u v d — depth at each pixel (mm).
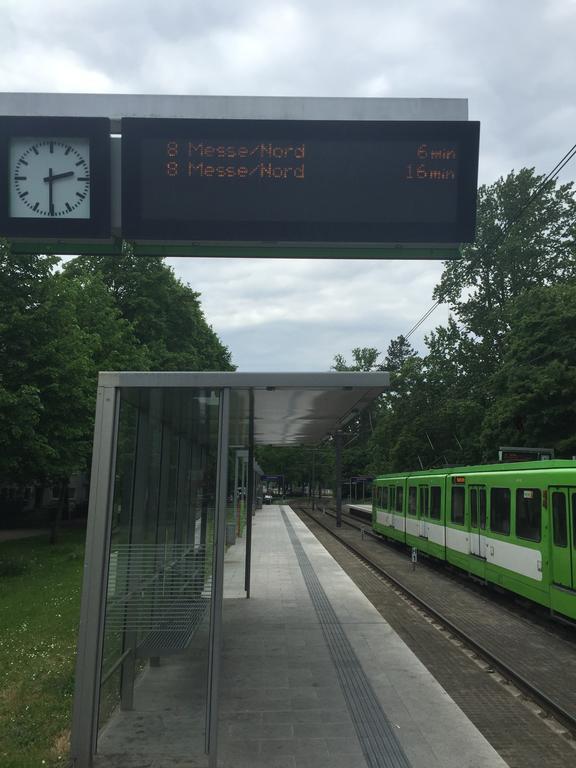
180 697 7578
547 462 13141
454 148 9258
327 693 7820
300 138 9156
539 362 24938
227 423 6207
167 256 9555
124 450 6578
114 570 6586
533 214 37062
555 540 12195
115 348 28984
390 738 6480
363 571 20016
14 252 9570
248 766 5801
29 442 18516
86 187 9008
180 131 9070
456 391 38844
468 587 17750
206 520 10109
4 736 6586
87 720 5785
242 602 13672
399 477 27500
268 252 9555
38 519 41031
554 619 12828
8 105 9203
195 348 39188
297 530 33812
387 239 9180
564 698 8164
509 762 6129
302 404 8062
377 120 9258
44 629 11344
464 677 8875
